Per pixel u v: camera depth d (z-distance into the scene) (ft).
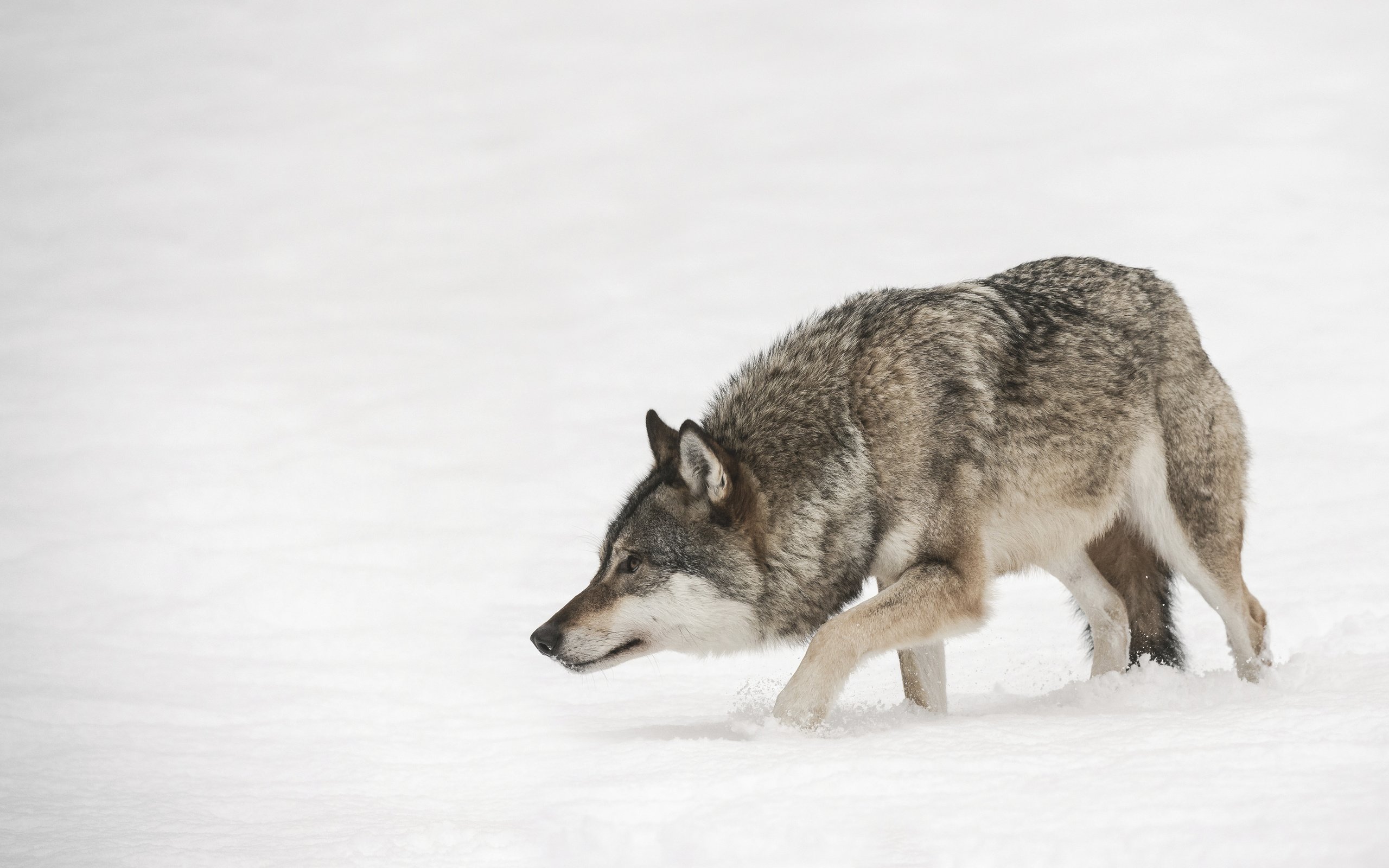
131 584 102.47
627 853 43.96
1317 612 79.36
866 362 67.26
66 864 45.11
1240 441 74.95
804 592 66.69
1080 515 71.36
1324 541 97.60
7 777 57.67
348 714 70.38
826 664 61.87
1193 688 65.46
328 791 54.90
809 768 50.01
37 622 91.25
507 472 136.36
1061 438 69.41
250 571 103.19
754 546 65.57
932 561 65.72
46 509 122.83
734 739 60.39
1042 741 51.90
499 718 69.51
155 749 63.00
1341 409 138.62
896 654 89.40
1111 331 71.92
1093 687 67.82
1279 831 38.81
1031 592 99.25
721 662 85.20
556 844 45.11
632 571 65.87
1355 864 36.32
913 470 65.51
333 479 133.28
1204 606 89.35
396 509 123.95
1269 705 55.67
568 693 75.31
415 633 89.20
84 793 55.11
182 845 46.88
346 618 95.09
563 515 121.70
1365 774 43.73
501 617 93.76
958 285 72.08
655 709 71.20
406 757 61.16
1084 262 75.36
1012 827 41.88
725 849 43.09
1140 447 72.38
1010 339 69.15
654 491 66.54
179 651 84.48
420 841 46.37
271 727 67.21
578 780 53.52
